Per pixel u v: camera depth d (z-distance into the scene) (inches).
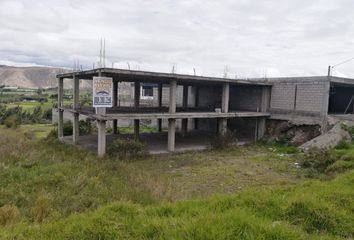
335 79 734.5
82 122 952.3
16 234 184.7
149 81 828.0
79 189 347.3
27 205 297.4
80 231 178.5
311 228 192.7
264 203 231.1
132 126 1186.0
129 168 484.7
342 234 186.5
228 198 248.8
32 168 434.9
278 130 826.2
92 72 598.2
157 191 358.0
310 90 757.3
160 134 911.7
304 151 661.3
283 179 450.6
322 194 249.0
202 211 210.8
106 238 171.5
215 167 527.2
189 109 893.2
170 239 159.8
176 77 639.8
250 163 562.9
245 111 848.9
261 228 171.6
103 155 574.9
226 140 729.6
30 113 1599.4
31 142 721.6
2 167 420.2
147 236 170.4
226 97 756.6
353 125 729.6
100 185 368.5
